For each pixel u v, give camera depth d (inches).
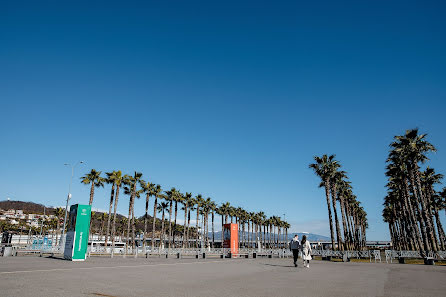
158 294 290.4
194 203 3671.3
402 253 1352.1
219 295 289.9
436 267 796.0
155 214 2947.8
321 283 393.4
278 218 6225.4
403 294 304.8
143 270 552.1
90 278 407.5
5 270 490.9
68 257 884.6
